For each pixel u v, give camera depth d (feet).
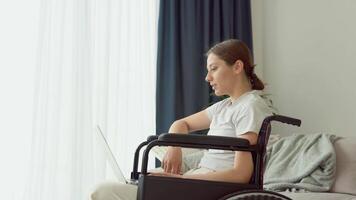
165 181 4.38
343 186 7.13
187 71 10.29
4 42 7.95
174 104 9.98
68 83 8.70
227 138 4.57
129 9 9.68
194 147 4.46
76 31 8.79
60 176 8.45
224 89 5.37
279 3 11.26
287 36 11.05
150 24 10.14
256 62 11.55
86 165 8.71
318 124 10.31
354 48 9.71
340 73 9.96
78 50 8.79
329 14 10.22
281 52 11.16
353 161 7.28
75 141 8.57
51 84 8.42
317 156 7.45
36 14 8.31
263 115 4.96
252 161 4.74
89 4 9.00
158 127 9.85
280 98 11.09
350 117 9.71
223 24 10.96
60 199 8.41
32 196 8.00
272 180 7.54
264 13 11.60
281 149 8.14
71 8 8.82
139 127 9.70
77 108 8.66
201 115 5.93
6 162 7.84
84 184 8.65
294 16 10.93
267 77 11.40
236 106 5.26
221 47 5.41
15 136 7.97
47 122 8.28
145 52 9.97
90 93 8.84
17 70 8.06
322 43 10.33
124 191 4.96
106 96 9.09
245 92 5.40
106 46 9.18
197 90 10.47
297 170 7.51
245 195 4.47
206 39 10.64
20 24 8.14
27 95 8.14
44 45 8.29
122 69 9.55
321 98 10.29
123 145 9.37
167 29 10.23
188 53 10.36
